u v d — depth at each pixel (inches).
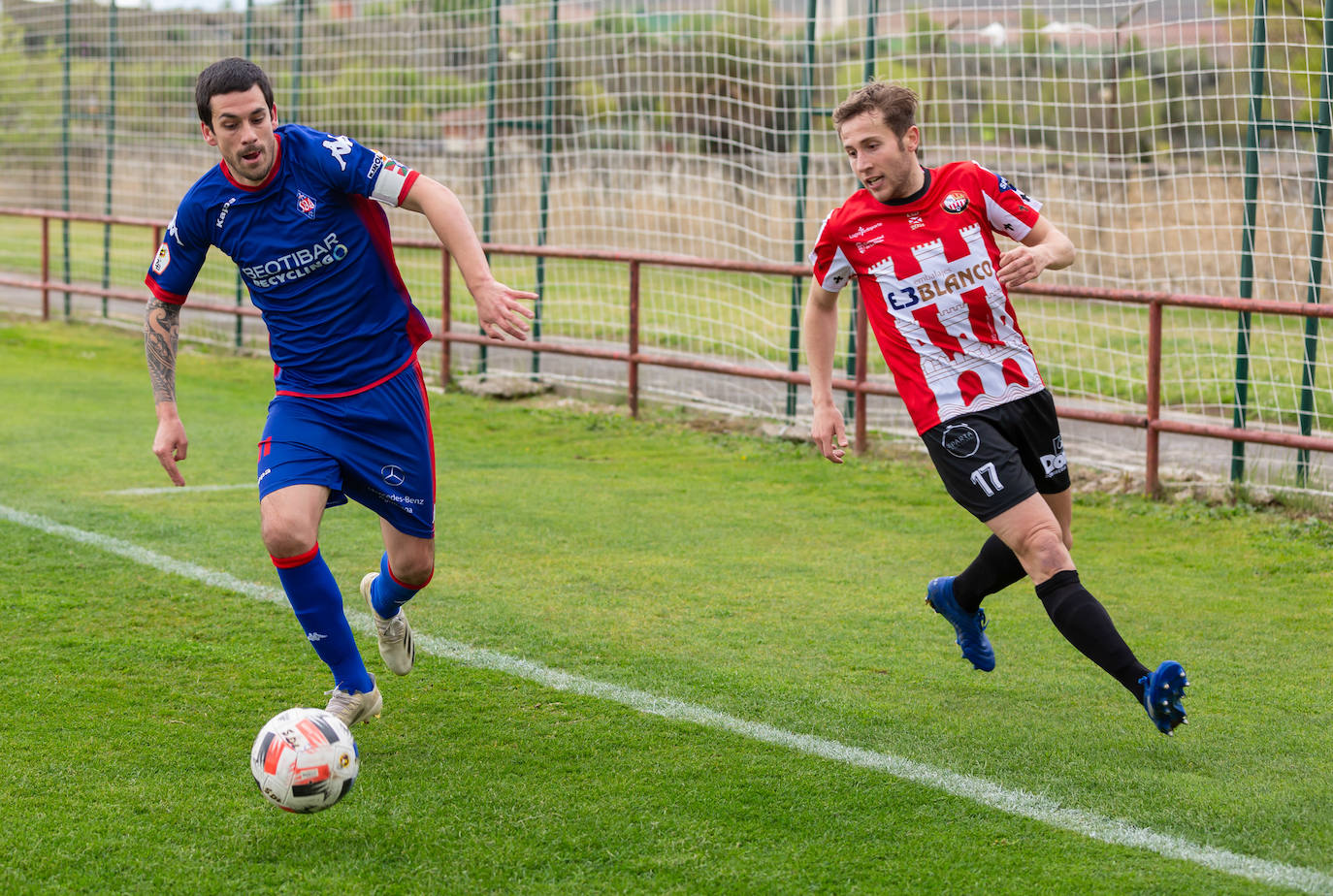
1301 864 292.8
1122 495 725.9
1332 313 654.5
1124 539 633.6
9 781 336.2
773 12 984.9
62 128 1558.8
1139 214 1205.7
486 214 1106.1
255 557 574.6
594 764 352.8
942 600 405.1
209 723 381.1
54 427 896.9
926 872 289.0
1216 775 346.0
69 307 1502.2
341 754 304.3
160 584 530.6
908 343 371.2
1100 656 333.7
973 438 362.0
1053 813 321.1
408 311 365.4
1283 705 402.6
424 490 368.2
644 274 1248.2
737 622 491.8
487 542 614.5
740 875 287.4
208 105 332.5
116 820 313.4
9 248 2009.1
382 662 442.9
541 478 768.3
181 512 657.0
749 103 1006.4
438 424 947.3
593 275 1342.3
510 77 1235.2
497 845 302.5
